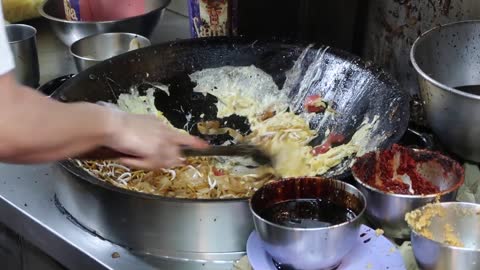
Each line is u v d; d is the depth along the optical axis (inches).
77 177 46.8
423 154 45.6
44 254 53.9
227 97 63.9
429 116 49.5
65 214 50.9
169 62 64.0
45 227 49.7
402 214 42.2
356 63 58.9
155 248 45.8
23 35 74.2
